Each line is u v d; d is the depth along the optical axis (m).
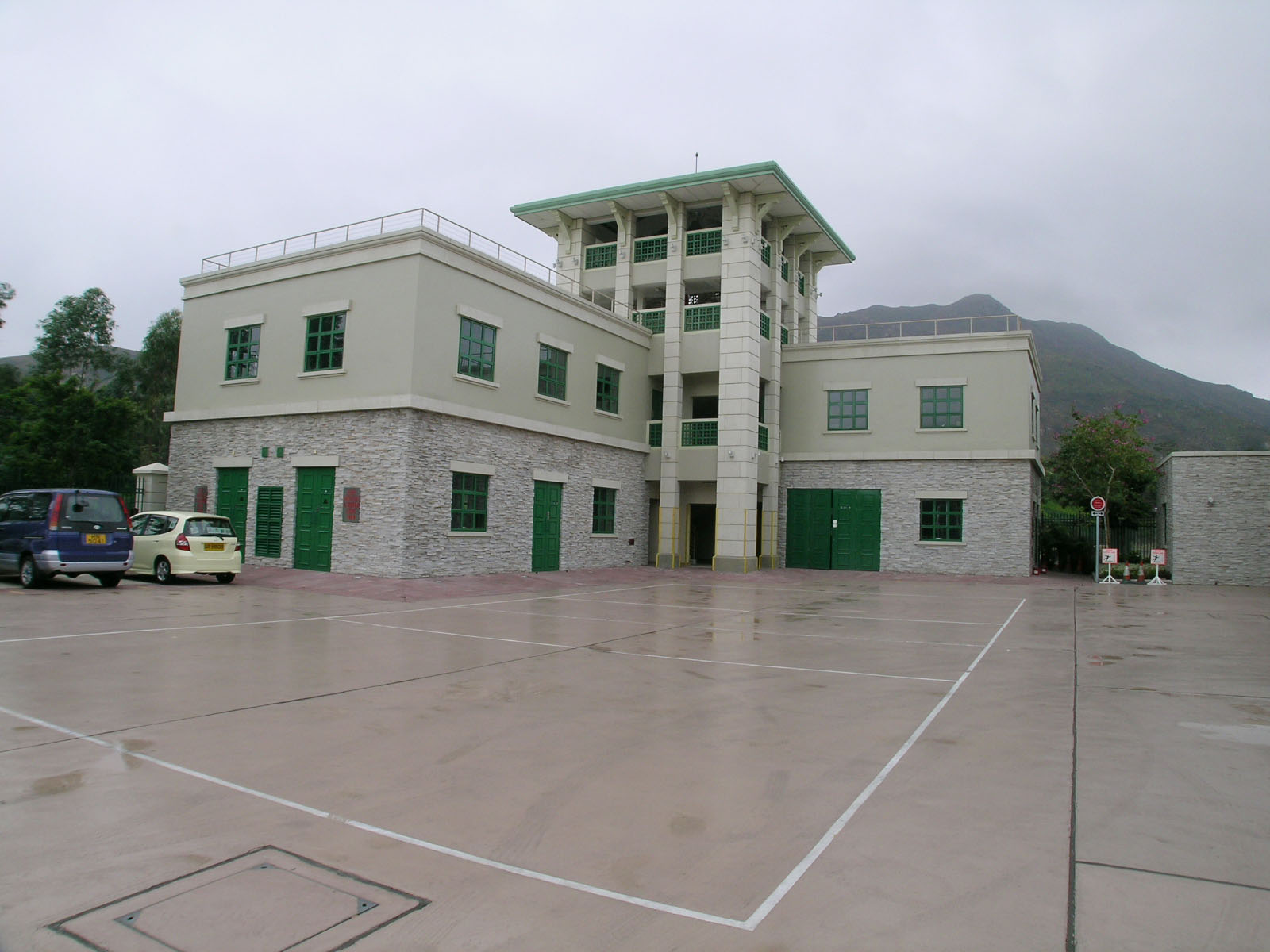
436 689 8.54
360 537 19.59
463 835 4.73
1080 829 4.91
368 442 19.67
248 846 4.51
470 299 20.88
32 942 3.49
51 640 10.77
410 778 5.71
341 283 20.58
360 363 19.97
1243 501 25.75
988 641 12.60
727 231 27.73
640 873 4.26
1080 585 24.58
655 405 29.45
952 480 27.81
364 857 4.41
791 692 8.73
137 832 4.67
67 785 5.41
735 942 3.58
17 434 24.66
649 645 11.77
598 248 30.36
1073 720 7.61
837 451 29.36
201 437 23.28
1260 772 6.05
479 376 21.27
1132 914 3.86
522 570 22.77
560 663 10.17
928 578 26.66
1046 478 42.31
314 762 6.01
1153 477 33.47
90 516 16.72
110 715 7.20
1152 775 5.96
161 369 44.59
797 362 30.25
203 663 9.57
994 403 27.41
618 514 27.25
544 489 23.80
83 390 26.14
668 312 28.56
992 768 6.11
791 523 29.88
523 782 5.67
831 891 4.08
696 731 7.06
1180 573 26.09
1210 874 4.30
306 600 16.23
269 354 21.89
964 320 28.14
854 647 11.83
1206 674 9.93
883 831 4.86
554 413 24.06
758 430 28.17
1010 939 3.62
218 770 5.79
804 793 5.53
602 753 6.38
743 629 13.64
